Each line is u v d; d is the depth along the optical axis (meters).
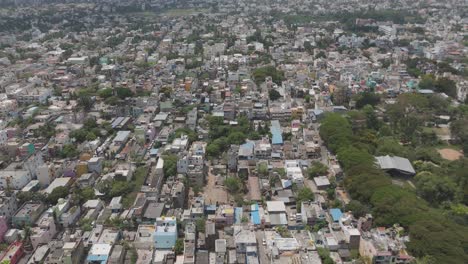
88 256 194.75
